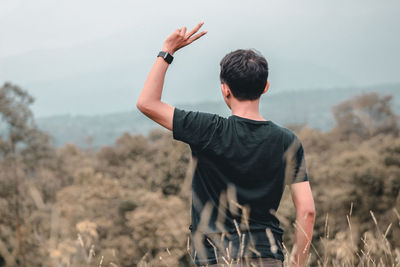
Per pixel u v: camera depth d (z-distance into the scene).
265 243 1.19
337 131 70.94
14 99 27.94
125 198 23.59
